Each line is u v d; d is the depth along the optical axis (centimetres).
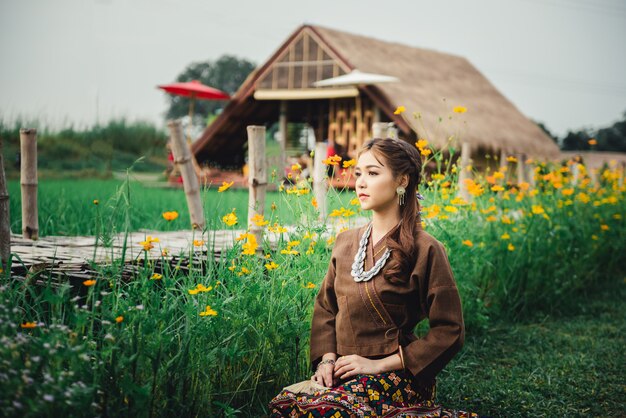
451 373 412
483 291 545
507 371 421
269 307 323
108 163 1645
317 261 360
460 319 258
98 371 249
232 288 315
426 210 460
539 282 592
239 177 1728
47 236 543
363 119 1856
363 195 272
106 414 245
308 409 245
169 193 1063
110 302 287
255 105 1997
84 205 718
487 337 500
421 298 265
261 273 330
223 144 2091
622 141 4175
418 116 485
